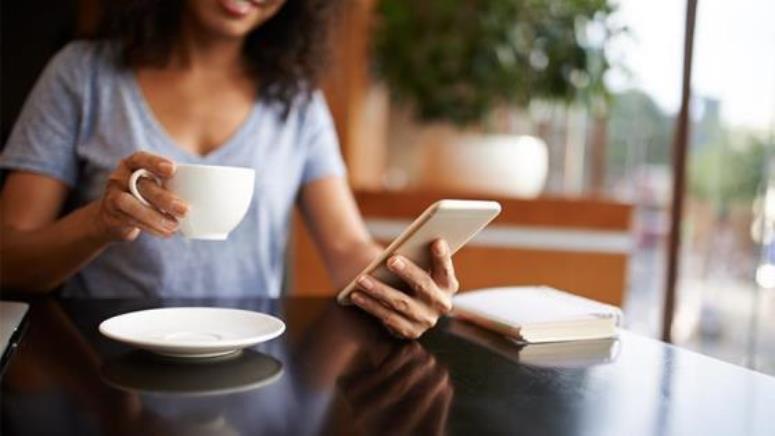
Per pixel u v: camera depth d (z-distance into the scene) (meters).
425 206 1.87
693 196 2.23
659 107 2.43
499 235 1.81
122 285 1.08
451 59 2.21
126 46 1.12
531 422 0.51
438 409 0.53
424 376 0.62
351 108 2.03
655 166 2.49
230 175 0.65
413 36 2.28
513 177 2.02
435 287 0.75
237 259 1.14
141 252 1.07
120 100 1.10
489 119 2.28
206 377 0.58
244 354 0.66
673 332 2.26
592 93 2.18
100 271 1.08
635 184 2.56
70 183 1.10
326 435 0.46
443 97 2.24
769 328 2.11
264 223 1.16
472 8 2.23
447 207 0.67
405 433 0.47
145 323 0.67
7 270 0.91
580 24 2.14
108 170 1.08
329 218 1.22
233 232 1.13
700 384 0.63
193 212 0.66
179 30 1.15
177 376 0.58
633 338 0.83
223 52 1.17
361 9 2.10
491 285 1.81
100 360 0.62
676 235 2.24
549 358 0.71
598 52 2.16
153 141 1.10
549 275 1.82
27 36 2.09
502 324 0.80
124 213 0.67
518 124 2.62
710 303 2.23
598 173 2.68
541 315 0.80
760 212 2.12
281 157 1.19
